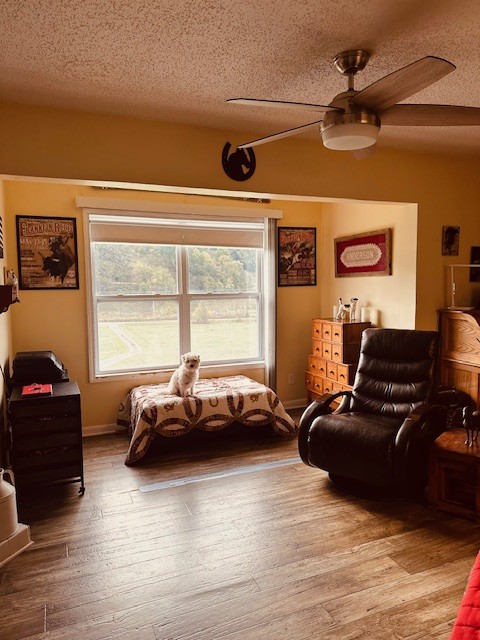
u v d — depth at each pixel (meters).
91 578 2.17
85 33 1.82
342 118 1.90
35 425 2.89
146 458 3.66
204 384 4.32
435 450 2.70
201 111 2.72
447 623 1.85
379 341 3.46
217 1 1.60
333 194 3.43
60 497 3.00
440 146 3.57
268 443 4.00
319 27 1.80
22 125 2.58
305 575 2.16
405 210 3.90
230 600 2.00
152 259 4.48
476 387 3.47
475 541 2.43
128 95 2.47
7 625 1.88
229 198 4.58
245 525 2.63
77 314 4.13
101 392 4.28
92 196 4.05
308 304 5.14
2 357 3.18
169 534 2.54
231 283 4.85
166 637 1.80
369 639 1.77
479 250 4.05
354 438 2.83
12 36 1.83
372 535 2.50
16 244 3.87
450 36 1.88
